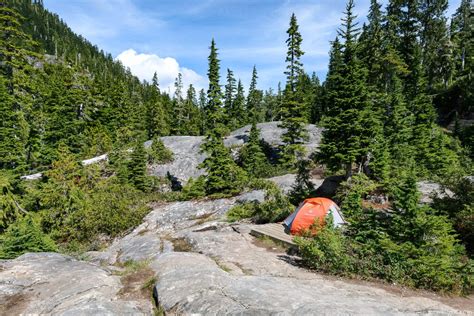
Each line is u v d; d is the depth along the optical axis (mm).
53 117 38094
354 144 15492
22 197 21594
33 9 148375
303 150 28266
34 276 7754
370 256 8898
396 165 19188
